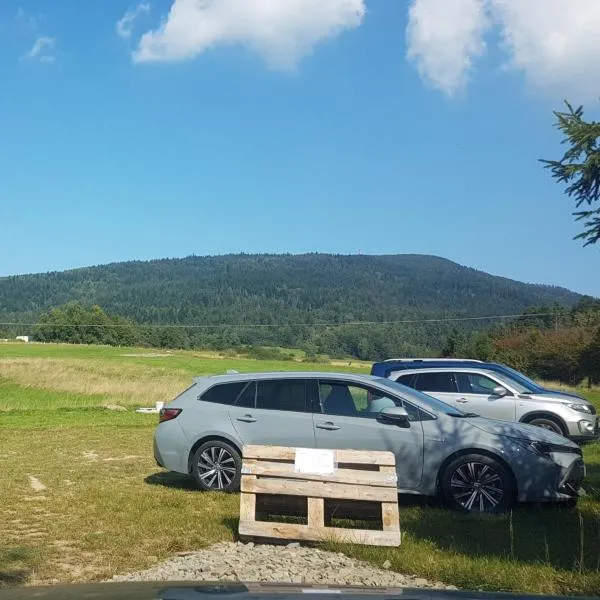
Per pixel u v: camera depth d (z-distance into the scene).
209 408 9.46
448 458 8.33
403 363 14.62
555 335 53.66
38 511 8.16
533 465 8.15
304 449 7.06
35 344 97.88
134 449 14.02
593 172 8.05
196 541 6.86
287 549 6.53
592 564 5.93
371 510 6.90
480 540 6.82
